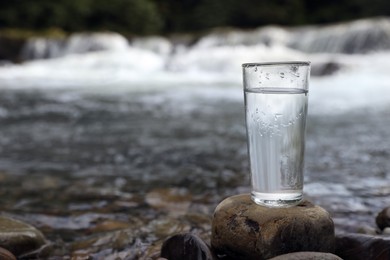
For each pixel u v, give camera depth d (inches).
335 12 410.0
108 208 44.0
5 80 194.9
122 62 247.6
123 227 39.7
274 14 402.6
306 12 422.0
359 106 115.4
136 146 73.5
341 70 184.5
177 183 51.9
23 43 301.7
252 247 29.1
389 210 37.4
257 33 270.8
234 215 30.2
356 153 65.5
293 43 261.7
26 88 164.7
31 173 57.0
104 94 147.9
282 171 29.0
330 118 98.1
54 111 112.7
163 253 33.0
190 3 425.1
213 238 31.1
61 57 293.0
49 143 76.3
